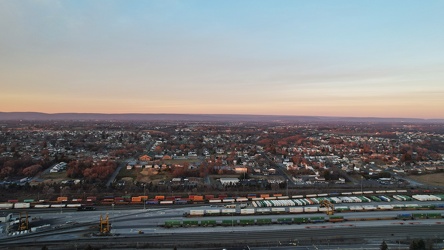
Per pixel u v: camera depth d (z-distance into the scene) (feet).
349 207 615.98
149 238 489.26
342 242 475.72
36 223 548.31
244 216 586.04
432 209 629.92
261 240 481.87
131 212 608.60
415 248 435.53
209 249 455.22
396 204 652.48
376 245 465.47
